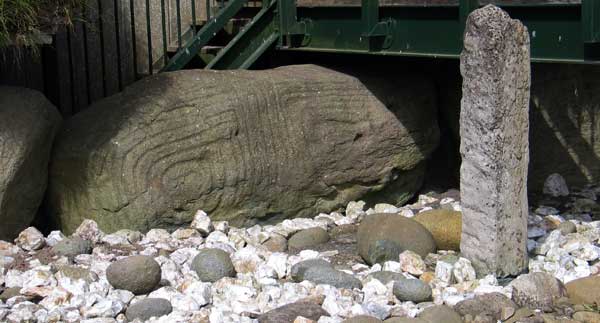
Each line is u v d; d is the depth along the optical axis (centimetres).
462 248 545
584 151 773
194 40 743
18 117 594
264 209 657
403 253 547
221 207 638
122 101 632
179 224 621
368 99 713
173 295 495
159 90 632
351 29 705
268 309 483
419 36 654
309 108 681
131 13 793
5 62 722
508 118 512
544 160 775
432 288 510
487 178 518
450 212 602
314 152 678
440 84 779
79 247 570
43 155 616
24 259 560
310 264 536
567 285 503
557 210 727
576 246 584
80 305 484
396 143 723
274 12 762
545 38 581
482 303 478
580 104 768
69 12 621
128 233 598
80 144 616
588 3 547
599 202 745
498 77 505
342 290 502
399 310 475
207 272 529
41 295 497
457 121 773
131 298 498
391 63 764
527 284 489
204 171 627
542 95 768
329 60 781
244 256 556
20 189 596
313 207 685
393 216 580
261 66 787
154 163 612
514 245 527
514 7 593
